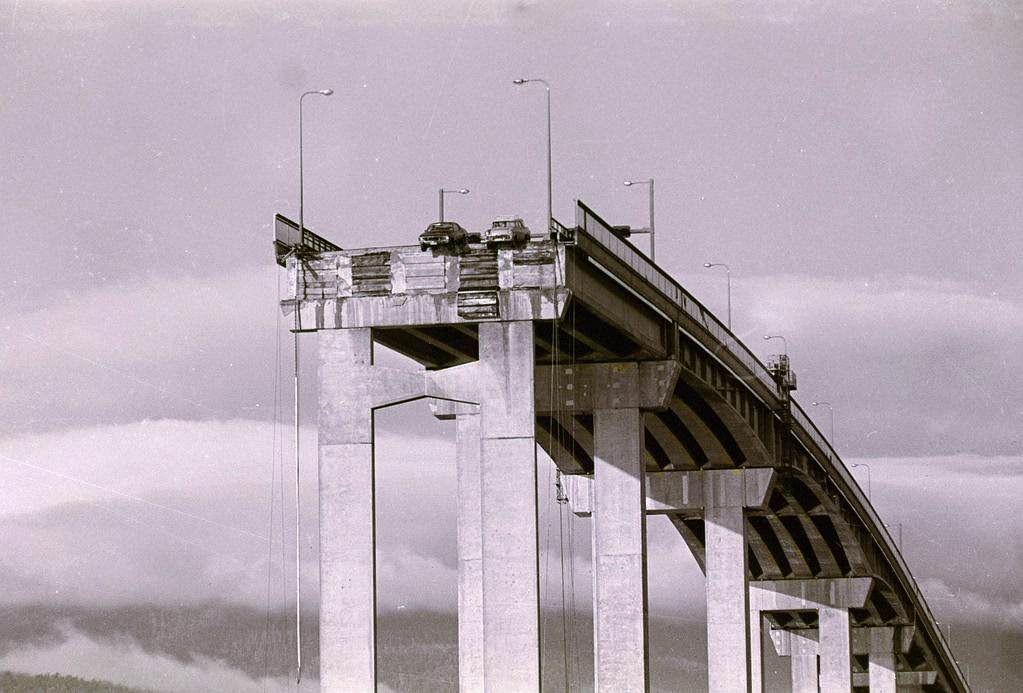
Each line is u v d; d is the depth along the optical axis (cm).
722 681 13488
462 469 10312
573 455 12744
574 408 10550
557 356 10600
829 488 16600
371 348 8806
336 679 8700
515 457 8625
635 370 10500
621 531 10369
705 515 13800
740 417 12756
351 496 8762
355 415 8794
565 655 11119
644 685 10206
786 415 14050
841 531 17500
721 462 13838
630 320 9775
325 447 8806
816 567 19112
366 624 8700
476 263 8731
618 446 10475
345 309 8838
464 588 10288
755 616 19212
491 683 8594
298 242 9050
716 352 11712
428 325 8781
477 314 8669
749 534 18200
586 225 8831
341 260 8862
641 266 9862
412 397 8750
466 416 10344
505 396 8650
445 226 8788
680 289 10756
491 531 8644
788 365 14700
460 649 10225
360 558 8731
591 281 9044
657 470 14100
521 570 8619
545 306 8631
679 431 13412
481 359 8700
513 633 8594
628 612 10312
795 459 14475
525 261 8669
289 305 8894
